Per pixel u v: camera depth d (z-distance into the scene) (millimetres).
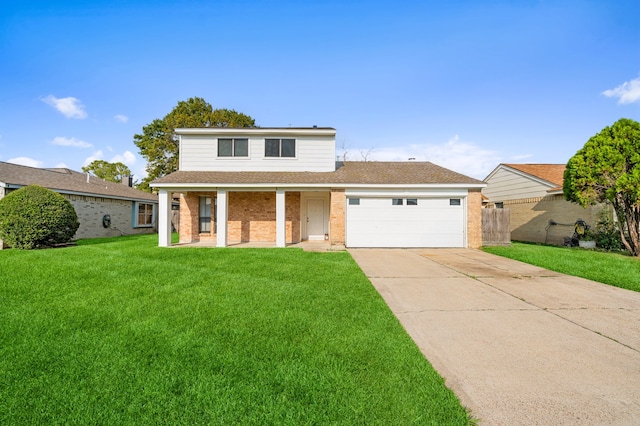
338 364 2943
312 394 2457
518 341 3586
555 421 2178
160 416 2197
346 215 12312
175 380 2650
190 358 3047
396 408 2291
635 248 9781
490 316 4445
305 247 11812
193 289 5605
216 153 13945
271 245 12508
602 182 9875
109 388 2531
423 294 5578
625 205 9883
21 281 5969
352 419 2170
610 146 9758
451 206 12367
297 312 4422
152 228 21984
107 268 7211
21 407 2285
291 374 2756
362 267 8094
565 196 11094
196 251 10227
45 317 4129
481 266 8320
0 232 10492
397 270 7738
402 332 3768
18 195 10664
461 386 2627
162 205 11867
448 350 3340
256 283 6086
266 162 14000
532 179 15047
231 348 3268
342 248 11453
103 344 3340
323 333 3693
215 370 2824
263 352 3186
